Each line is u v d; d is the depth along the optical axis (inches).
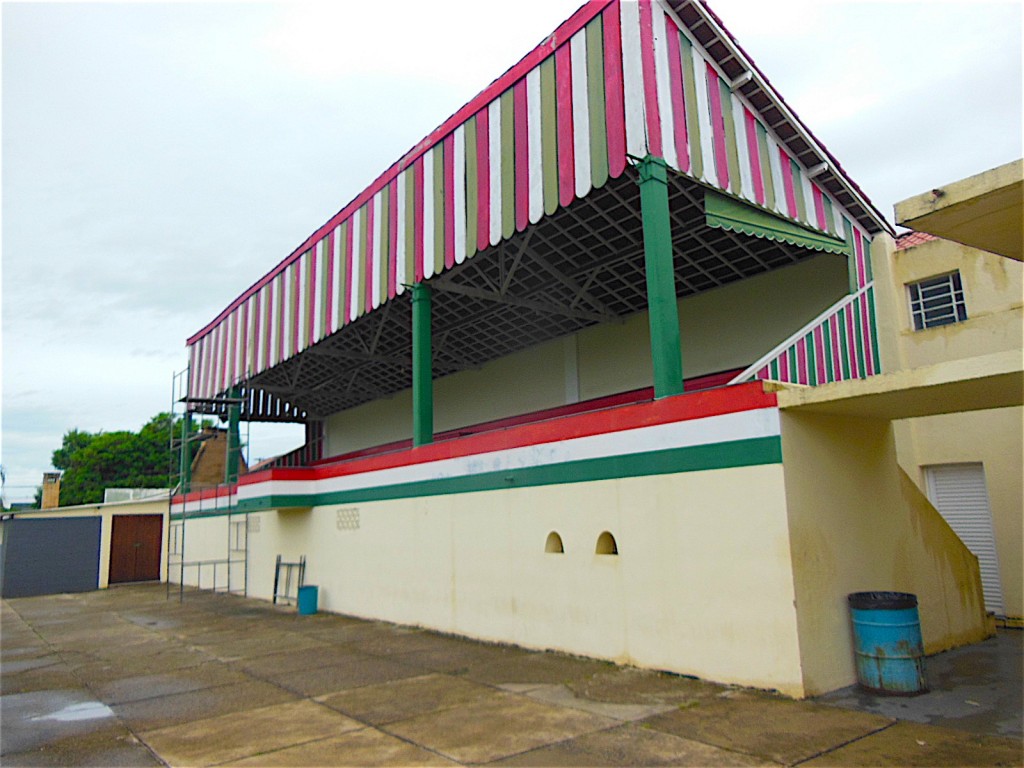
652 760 187.6
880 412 269.7
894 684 241.3
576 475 324.5
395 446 766.5
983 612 355.6
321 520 547.8
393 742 213.2
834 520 262.7
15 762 209.3
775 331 474.6
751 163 358.9
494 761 192.7
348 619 482.3
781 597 242.2
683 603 273.1
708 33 339.9
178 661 360.5
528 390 653.9
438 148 436.5
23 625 538.9
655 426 290.8
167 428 1988.2
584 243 457.4
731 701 236.8
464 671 305.1
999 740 193.9
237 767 196.9
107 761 207.3
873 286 433.7
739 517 257.1
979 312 395.2
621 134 315.6
